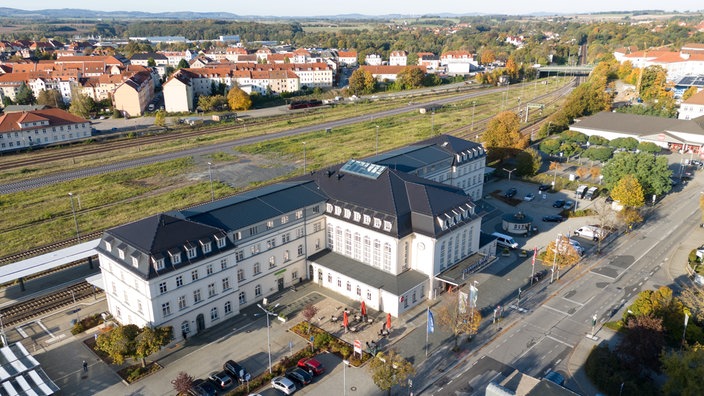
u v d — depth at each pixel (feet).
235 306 303.68
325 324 294.66
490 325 293.02
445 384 245.86
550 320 297.12
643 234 409.90
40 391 230.07
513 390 214.69
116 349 241.76
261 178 558.15
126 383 246.27
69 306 313.12
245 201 319.68
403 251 312.91
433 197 323.37
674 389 216.95
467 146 469.98
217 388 242.17
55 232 423.23
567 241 339.57
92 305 314.35
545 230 421.18
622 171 469.98
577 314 302.66
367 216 317.63
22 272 312.50
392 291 297.94
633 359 239.30
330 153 655.35
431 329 260.21
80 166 599.98
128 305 280.92
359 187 340.80
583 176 542.16
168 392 240.73
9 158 629.92
